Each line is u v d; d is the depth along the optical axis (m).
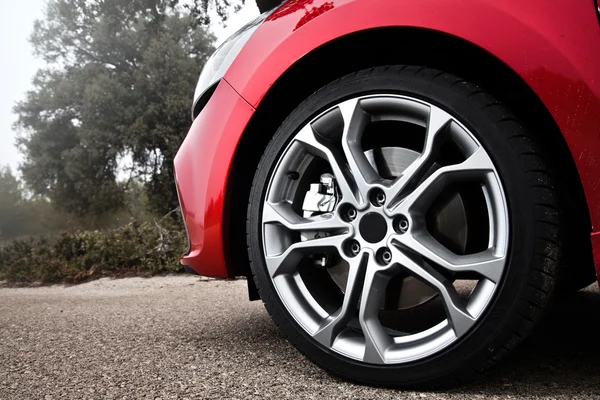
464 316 1.31
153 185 25.09
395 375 1.39
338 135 1.57
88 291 5.01
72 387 1.56
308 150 1.58
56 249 6.34
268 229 1.62
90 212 26.56
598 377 1.44
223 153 1.71
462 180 1.35
